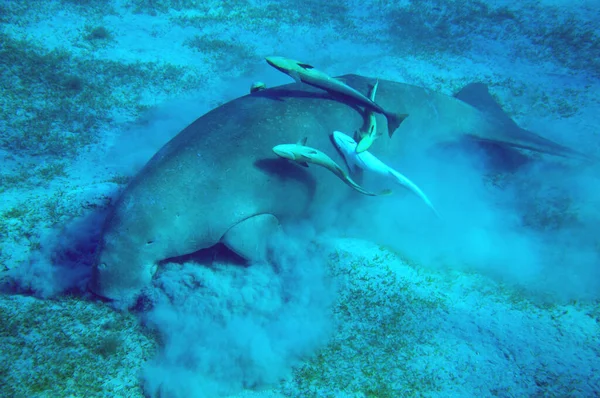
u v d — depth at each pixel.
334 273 4.37
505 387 3.34
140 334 3.87
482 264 4.53
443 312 3.93
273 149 3.90
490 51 9.69
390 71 9.02
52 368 3.39
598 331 3.67
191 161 3.97
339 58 9.66
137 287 3.92
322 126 4.48
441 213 5.39
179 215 3.85
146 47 9.57
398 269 4.38
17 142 6.50
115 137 7.01
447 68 9.15
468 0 11.76
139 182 3.93
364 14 11.57
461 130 5.89
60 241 4.79
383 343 3.74
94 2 10.97
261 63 9.41
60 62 8.47
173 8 11.21
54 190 5.65
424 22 11.04
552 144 5.87
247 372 3.53
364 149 4.54
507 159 6.36
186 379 3.44
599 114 7.43
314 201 4.64
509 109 7.84
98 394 3.29
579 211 5.08
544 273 4.32
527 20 10.59
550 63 9.09
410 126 5.34
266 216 4.31
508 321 3.81
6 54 8.20
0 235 4.81
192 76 8.72
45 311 3.95
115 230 3.78
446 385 3.40
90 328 3.83
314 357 3.68
